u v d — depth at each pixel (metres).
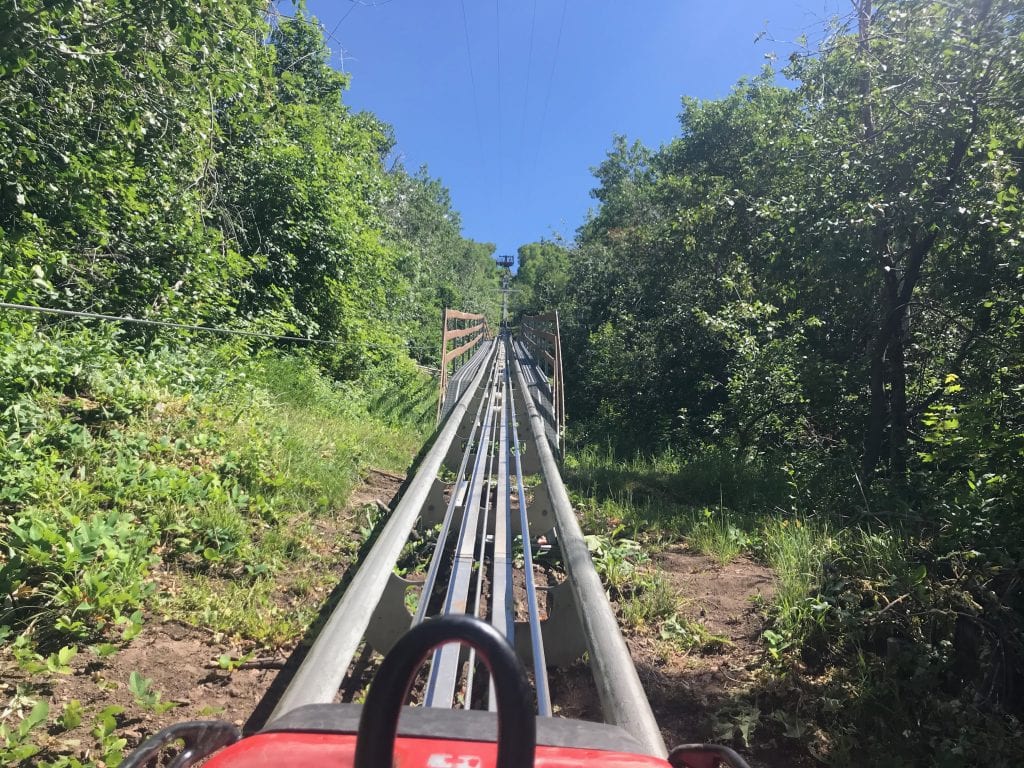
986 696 4.03
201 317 9.80
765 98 21.28
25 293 6.72
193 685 3.52
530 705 1.05
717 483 9.67
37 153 7.36
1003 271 8.88
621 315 25.53
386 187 19.73
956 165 8.66
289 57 18.16
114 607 3.79
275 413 8.58
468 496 6.97
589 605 3.58
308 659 2.86
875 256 9.41
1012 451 5.44
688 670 4.27
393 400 14.91
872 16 9.66
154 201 9.15
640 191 36.91
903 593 4.75
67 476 4.80
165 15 6.25
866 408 11.43
